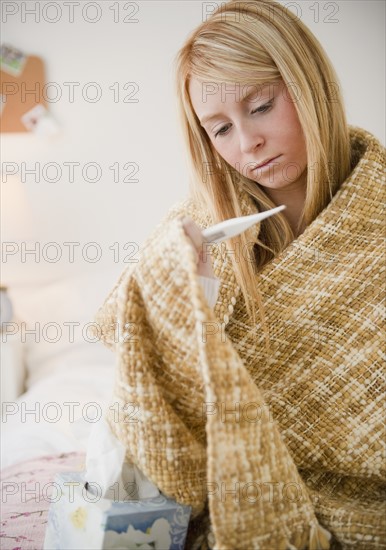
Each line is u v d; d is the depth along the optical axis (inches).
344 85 91.7
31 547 34.6
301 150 36.4
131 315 29.0
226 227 28.3
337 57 91.2
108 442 31.1
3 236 97.8
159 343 29.1
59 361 87.0
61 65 97.3
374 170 36.1
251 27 35.1
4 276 98.8
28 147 98.6
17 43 97.0
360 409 34.3
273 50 34.9
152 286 28.5
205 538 30.7
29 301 93.0
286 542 28.1
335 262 35.3
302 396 34.7
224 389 26.9
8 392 85.7
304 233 35.5
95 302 90.9
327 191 37.1
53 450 53.7
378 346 34.7
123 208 99.2
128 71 96.6
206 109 35.7
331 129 37.7
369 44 90.8
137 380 29.1
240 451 27.2
